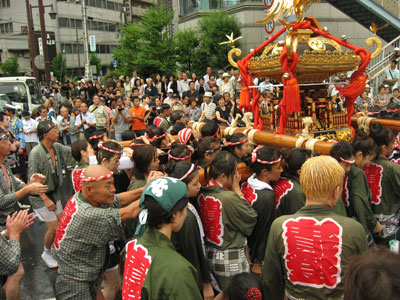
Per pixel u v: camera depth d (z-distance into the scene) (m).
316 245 1.94
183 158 3.36
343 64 3.86
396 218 3.36
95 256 2.60
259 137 4.12
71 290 2.57
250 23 18.84
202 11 20.66
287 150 3.17
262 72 4.24
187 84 14.05
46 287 4.15
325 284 1.93
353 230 1.95
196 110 10.32
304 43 4.04
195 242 2.52
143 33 20.48
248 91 4.49
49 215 4.30
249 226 2.78
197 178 2.64
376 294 1.18
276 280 2.16
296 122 4.02
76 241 2.52
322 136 3.94
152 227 1.96
